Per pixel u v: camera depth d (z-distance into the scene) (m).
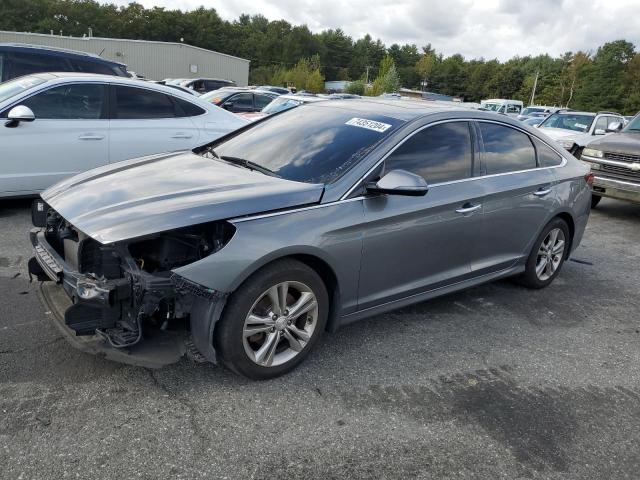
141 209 2.95
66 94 6.27
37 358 3.23
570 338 4.21
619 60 83.38
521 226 4.58
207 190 3.18
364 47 142.62
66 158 6.23
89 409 2.82
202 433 2.72
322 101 4.66
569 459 2.80
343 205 3.31
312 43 130.12
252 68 118.69
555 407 3.25
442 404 3.17
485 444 2.85
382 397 3.18
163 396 2.98
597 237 7.55
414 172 3.71
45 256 3.27
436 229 3.82
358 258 3.41
